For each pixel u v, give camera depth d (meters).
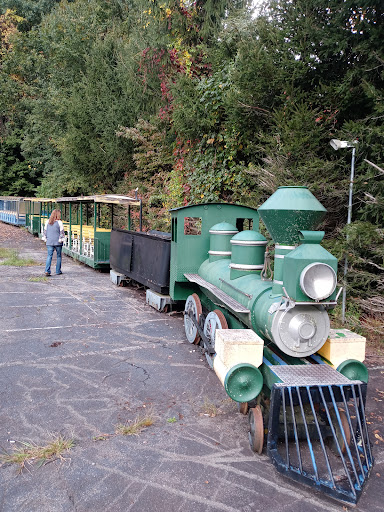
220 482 2.91
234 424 3.70
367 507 2.72
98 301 8.23
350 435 3.29
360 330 6.21
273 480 2.96
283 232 3.53
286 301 3.32
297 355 3.38
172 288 6.32
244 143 9.55
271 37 7.59
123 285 9.84
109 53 19.05
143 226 15.39
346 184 6.53
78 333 6.15
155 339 5.97
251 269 4.59
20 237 21.58
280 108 7.55
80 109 18.78
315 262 3.17
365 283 6.36
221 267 5.26
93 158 18.80
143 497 2.73
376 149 6.04
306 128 6.87
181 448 3.30
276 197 3.56
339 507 2.71
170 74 13.12
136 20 18.81
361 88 6.65
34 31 27.23
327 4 6.75
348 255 6.31
